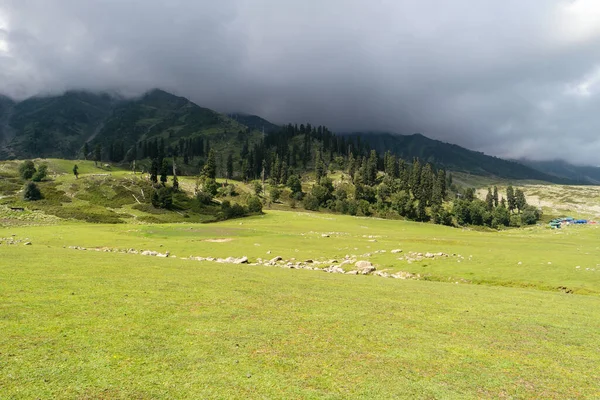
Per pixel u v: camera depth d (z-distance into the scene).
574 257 46.81
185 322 15.84
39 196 141.62
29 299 17.81
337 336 15.27
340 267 44.25
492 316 20.06
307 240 69.62
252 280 27.17
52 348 12.28
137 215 139.12
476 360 13.52
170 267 31.50
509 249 57.34
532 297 26.98
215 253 52.41
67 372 10.73
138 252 48.53
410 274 40.97
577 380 12.16
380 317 18.59
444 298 24.62
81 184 161.75
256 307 19.05
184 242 61.75
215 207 171.62
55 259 31.41
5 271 24.36
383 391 10.69
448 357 13.68
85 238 61.34
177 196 175.25
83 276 24.30
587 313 21.94
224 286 23.98
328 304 20.70
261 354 12.87
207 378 10.85
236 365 11.85
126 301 18.56
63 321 14.96
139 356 12.08
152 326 15.04
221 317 16.86
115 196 156.12
